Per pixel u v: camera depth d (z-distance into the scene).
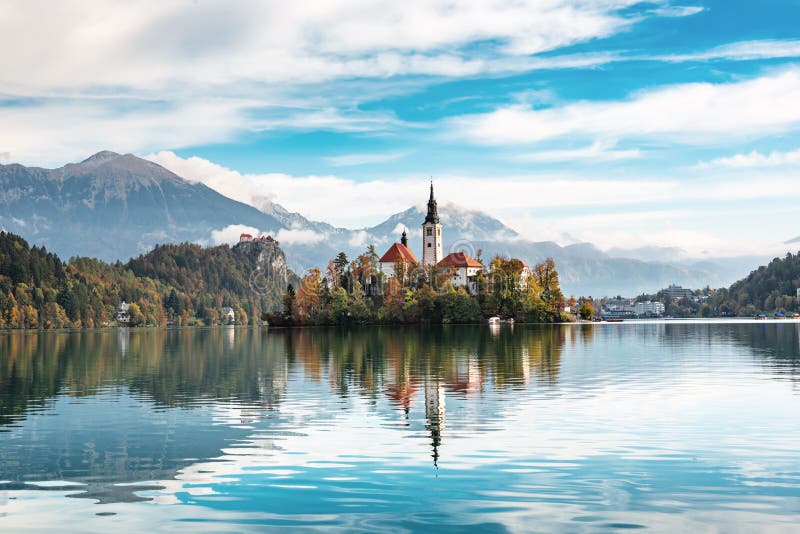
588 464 30.55
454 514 24.47
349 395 53.19
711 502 25.45
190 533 23.02
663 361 82.88
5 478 29.41
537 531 22.88
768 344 121.06
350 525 23.55
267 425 40.47
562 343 124.94
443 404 47.78
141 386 61.84
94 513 24.98
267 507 25.39
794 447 33.53
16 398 53.78
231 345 142.12
